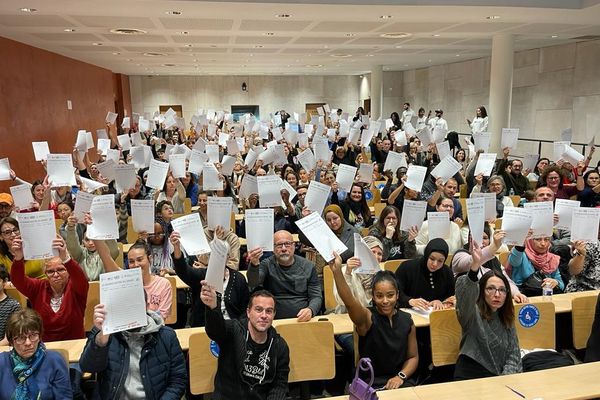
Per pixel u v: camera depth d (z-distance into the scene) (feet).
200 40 37.47
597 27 33.37
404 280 14.07
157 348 9.34
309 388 11.93
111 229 11.25
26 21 28.22
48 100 41.96
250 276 12.53
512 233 12.78
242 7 24.86
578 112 42.78
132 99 78.89
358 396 7.86
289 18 28.22
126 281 8.03
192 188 26.84
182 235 12.13
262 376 9.59
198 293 13.17
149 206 14.48
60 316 11.85
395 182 27.73
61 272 11.79
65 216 18.17
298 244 18.45
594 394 9.04
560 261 16.30
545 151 47.11
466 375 10.84
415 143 39.01
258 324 9.42
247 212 12.43
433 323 11.50
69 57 48.14
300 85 81.61
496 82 37.70
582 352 13.52
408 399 8.89
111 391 8.99
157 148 48.47
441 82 65.67
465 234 18.17
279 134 43.80
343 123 43.91
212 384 10.41
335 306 14.23
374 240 15.46
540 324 12.10
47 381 8.89
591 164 41.14
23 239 10.85
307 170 27.68
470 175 29.25
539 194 18.70
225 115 59.62
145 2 23.43
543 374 9.88
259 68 66.39
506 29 33.96
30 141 37.40
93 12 25.77
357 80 82.84
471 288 10.94
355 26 31.58
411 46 43.32
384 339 11.04
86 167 26.55
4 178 19.01
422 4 24.90
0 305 11.68
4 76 33.45
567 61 43.68
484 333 10.72
